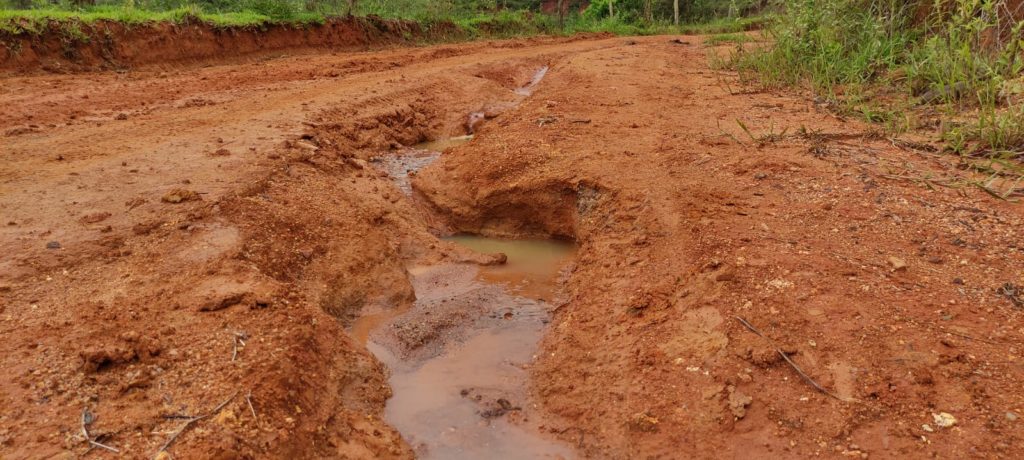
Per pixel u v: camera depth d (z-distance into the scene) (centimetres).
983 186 473
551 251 597
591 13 3431
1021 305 338
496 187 637
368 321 466
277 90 1030
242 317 370
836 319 345
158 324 353
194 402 298
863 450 278
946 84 702
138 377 308
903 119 671
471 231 650
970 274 372
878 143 617
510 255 592
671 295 407
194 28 1285
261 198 542
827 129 680
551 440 344
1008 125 545
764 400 312
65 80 991
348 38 1717
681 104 883
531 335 451
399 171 798
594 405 352
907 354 315
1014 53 652
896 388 300
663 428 316
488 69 1429
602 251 502
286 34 1523
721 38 1923
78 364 311
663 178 568
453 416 367
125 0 1419
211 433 280
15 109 796
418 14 2142
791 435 293
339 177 672
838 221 452
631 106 876
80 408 285
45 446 263
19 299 366
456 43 2070
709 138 676
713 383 328
